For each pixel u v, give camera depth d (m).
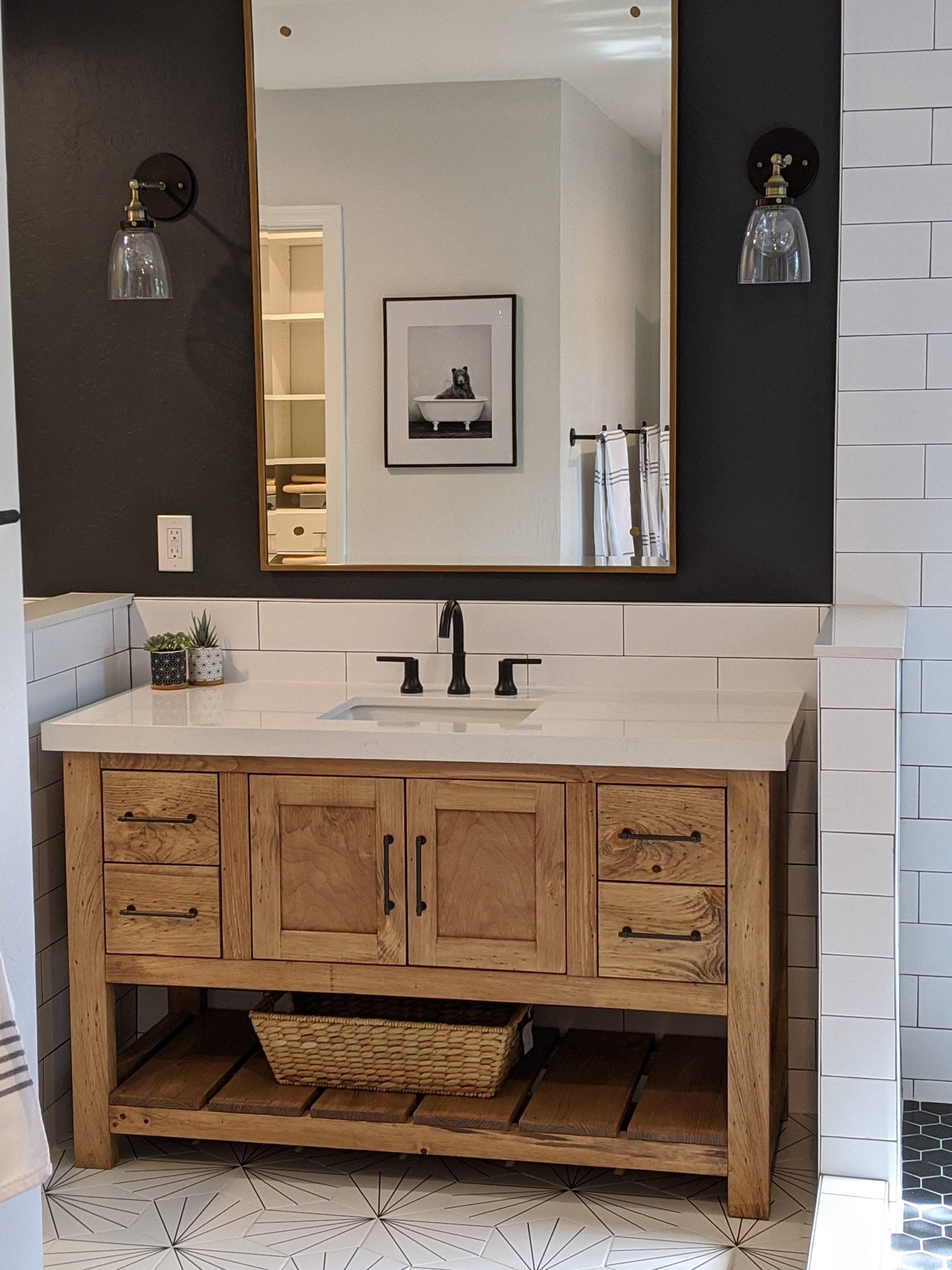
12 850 1.43
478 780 2.59
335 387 3.11
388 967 2.66
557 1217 2.58
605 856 2.55
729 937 2.51
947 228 2.83
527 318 3.02
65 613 2.92
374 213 3.05
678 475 3.01
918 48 2.80
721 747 2.45
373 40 3.01
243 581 3.22
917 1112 2.97
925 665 2.94
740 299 2.95
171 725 2.66
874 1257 2.23
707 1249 2.45
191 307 3.17
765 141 2.89
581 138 2.96
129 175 3.16
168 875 2.71
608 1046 3.02
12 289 3.23
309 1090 2.79
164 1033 3.06
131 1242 2.50
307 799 2.65
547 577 3.08
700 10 2.90
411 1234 2.52
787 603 3.00
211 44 3.10
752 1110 2.53
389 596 3.15
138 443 3.23
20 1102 1.24
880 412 2.90
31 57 3.17
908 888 3.00
